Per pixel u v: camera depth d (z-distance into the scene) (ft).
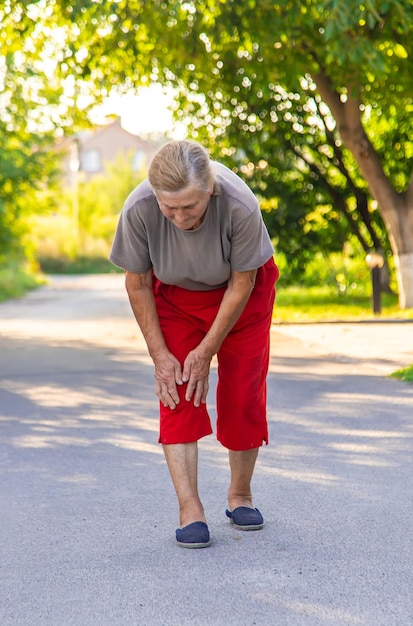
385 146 61.72
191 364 11.60
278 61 45.21
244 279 11.33
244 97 55.01
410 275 48.32
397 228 48.32
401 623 9.21
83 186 181.27
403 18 37.86
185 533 11.73
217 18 41.52
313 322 42.19
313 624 9.25
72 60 47.75
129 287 11.69
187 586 10.37
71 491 14.73
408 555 11.25
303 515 13.01
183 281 11.50
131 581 10.59
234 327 11.79
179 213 10.28
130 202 11.02
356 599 9.87
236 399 11.99
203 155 10.23
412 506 13.33
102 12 41.34
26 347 36.58
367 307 53.42
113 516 13.26
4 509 13.78
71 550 11.78
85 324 48.06
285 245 62.23
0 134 70.08
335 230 63.82
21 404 23.22
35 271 131.13
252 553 11.43
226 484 14.87
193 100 56.03
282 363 28.89
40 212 86.94
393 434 18.15
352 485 14.55
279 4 38.09
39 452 17.63
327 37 35.09
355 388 23.62
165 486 14.92
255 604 9.79
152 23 43.45
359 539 11.89
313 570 10.78
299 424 19.38
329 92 48.11
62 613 9.73
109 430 19.75
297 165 61.05
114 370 29.45
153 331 11.78
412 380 24.07
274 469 15.66
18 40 48.08
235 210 10.78
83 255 163.63
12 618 9.62
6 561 11.43
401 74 45.62
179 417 11.82
